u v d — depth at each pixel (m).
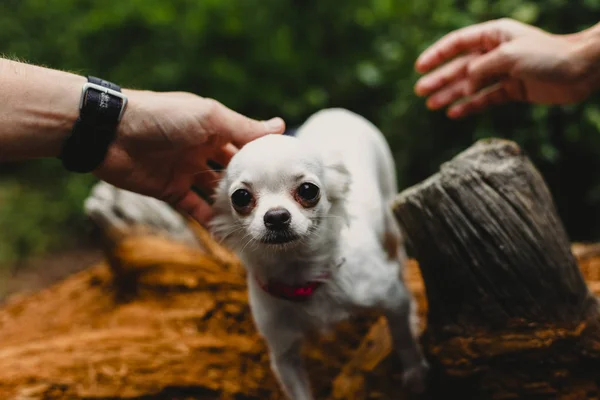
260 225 0.48
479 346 0.54
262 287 0.54
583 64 0.59
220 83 1.26
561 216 0.98
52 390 0.61
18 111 0.50
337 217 0.52
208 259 0.78
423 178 1.02
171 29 1.35
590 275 0.74
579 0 0.86
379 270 0.55
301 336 0.56
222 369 0.65
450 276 0.55
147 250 0.79
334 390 0.62
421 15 1.07
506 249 0.53
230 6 1.30
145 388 0.61
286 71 1.27
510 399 0.54
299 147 0.49
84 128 0.52
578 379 0.53
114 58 1.45
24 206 1.57
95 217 0.82
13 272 1.37
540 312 0.54
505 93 0.69
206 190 0.60
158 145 0.55
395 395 0.59
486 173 0.54
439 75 0.71
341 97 1.27
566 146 0.90
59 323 0.79
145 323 0.72
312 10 1.34
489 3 0.96
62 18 1.62
